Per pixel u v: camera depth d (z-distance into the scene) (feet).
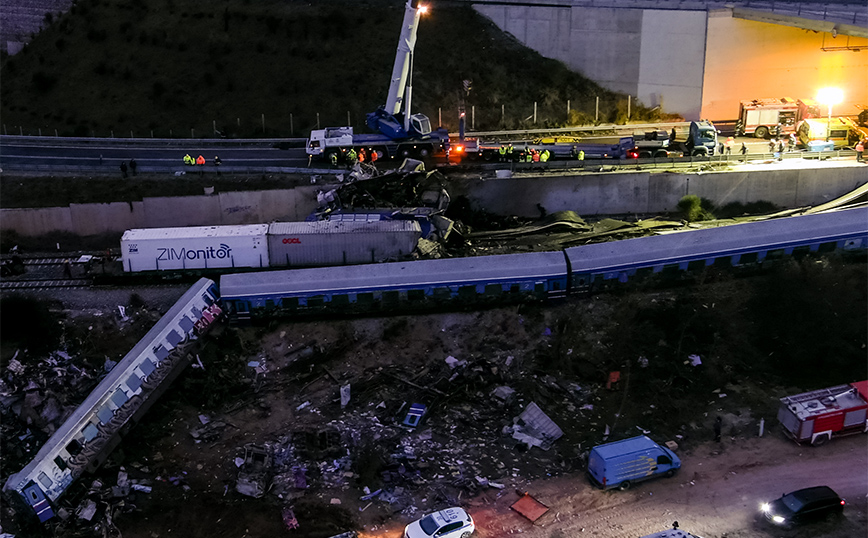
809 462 149.59
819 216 193.57
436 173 217.36
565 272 185.68
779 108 253.24
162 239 195.62
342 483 148.97
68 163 246.47
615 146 236.02
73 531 141.69
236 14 302.86
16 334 183.21
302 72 285.02
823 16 233.76
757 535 134.21
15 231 216.33
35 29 314.96
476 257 188.55
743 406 164.86
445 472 150.51
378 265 187.32
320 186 221.87
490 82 281.33
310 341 182.09
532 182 222.07
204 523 141.59
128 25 302.45
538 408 163.22
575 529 136.98
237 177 233.14
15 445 161.17
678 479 147.84
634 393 169.07
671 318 180.65
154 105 279.28
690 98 273.75
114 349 182.91
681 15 265.95
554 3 280.10
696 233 191.11
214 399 169.78
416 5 228.22
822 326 176.14
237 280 184.65
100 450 152.97
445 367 176.14
